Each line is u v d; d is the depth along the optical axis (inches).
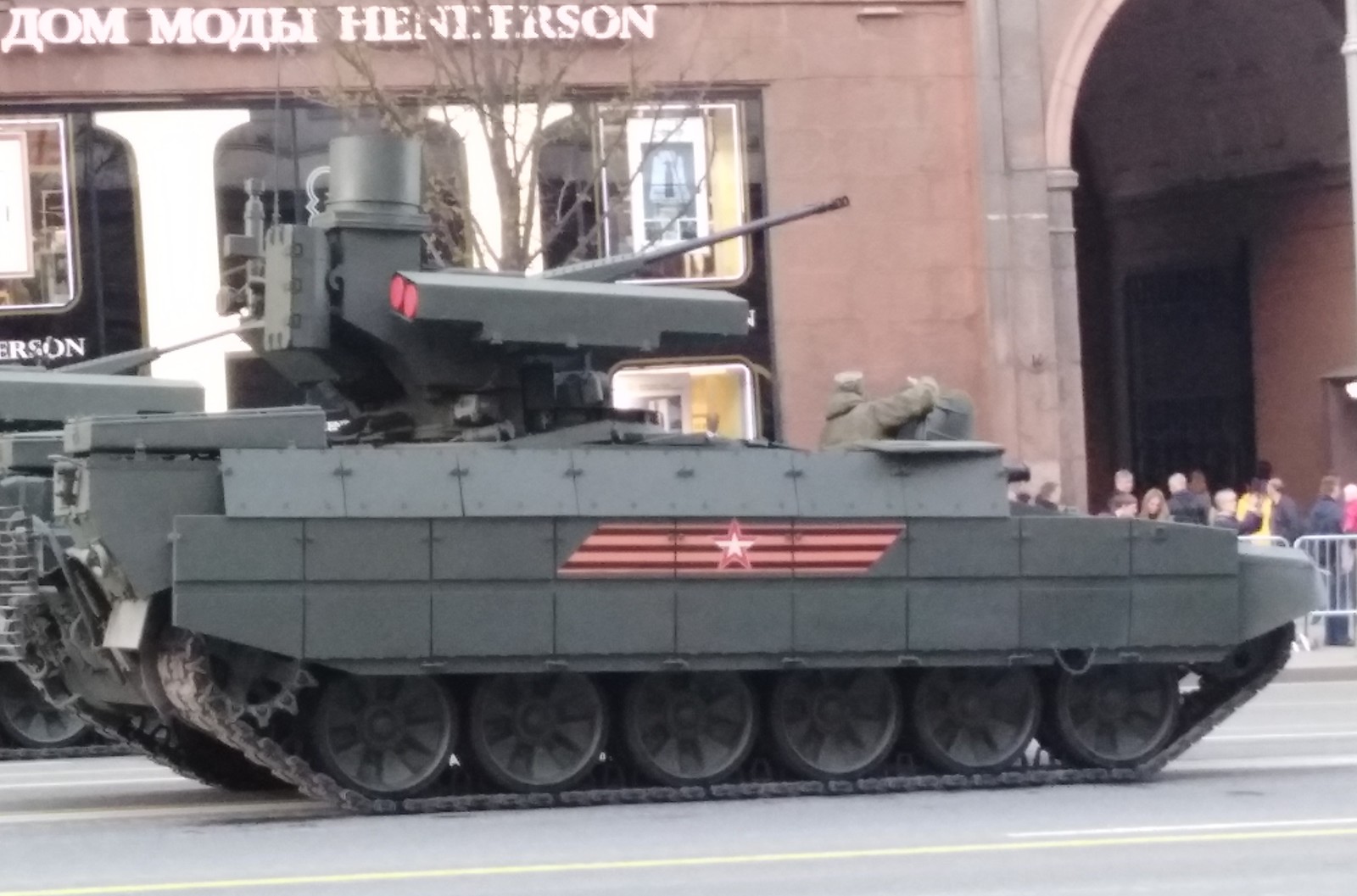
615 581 636.1
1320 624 1190.3
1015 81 1331.2
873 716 670.5
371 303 663.1
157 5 1236.5
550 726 642.2
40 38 1229.1
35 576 655.8
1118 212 1803.6
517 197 1084.5
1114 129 1761.8
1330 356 1604.3
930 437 699.4
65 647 671.8
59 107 1234.0
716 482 645.9
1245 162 1659.7
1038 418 1331.2
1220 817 600.1
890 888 484.7
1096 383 1819.6
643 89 1171.3
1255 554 704.4
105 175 1237.7
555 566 631.2
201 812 646.5
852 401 700.7
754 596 647.1
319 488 612.4
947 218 1332.4
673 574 640.4
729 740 658.2
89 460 600.1
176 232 1242.0
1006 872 505.7
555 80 1099.3
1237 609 693.3
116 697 674.8
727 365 1300.4
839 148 1316.4
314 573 610.2
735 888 483.8
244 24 1238.3
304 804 665.0
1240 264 1683.1
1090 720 692.7
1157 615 684.7
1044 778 680.4
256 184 1231.5
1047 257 1333.7
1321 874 501.7
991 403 1331.2
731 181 1299.2
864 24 1316.4
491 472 628.1
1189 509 1192.8
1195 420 1738.4
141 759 860.6
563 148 1246.9
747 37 1298.0
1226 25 1576.0
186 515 602.2
